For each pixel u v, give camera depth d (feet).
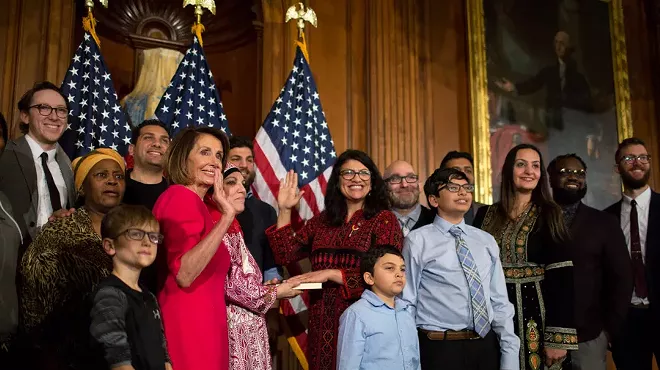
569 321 9.27
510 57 18.84
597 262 10.37
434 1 18.52
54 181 9.40
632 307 12.08
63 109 9.43
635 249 12.25
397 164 11.73
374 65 17.12
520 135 18.56
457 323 8.90
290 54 16.22
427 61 18.07
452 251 9.16
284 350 14.10
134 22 16.29
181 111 12.97
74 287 7.46
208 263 7.23
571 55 19.77
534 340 9.37
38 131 9.27
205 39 17.03
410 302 9.12
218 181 7.15
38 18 14.20
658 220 12.14
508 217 10.18
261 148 13.32
